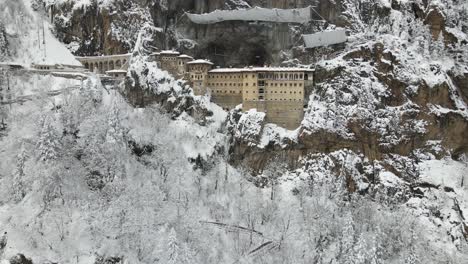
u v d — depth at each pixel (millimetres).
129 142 171875
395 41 181750
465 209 154750
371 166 168000
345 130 169750
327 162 167750
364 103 172000
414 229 148375
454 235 151250
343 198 162000
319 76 179125
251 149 172375
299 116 177625
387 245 143000
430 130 171500
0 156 164625
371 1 196875
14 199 151875
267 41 198000
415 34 189375
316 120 170125
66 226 144125
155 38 196250
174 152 171125
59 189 150875
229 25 198125
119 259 139500
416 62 178500
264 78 179375
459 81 182250
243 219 156375
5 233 142500
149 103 185375
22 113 178250
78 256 138875
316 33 187625
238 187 166625
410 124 171250
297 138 171750
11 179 156125
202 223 151875
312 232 149625
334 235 147875
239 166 173750
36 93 187125
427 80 174375
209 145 175500
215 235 149625
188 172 167750
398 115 171750
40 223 143625
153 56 189250
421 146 171125
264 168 172250
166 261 133125
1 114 178000
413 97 173375
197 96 183250
